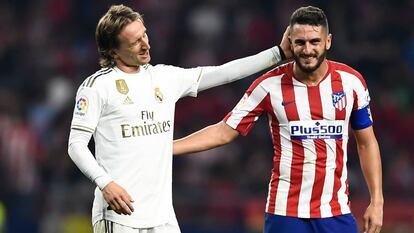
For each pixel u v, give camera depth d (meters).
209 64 64.38
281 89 22.34
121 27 21.09
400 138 60.31
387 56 64.81
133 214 21.08
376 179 22.83
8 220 55.28
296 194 22.25
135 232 21.11
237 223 52.16
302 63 21.53
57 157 56.44
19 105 62.22
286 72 22.47
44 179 56.28
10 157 57.62
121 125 21.12
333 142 22.12
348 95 22.22
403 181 56.16
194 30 66.38
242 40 65.94
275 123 22.48
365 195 51.69
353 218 22.45
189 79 22.31
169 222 21.41
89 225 52.84
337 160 22.23
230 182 55.22
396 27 66.62
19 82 65.06
